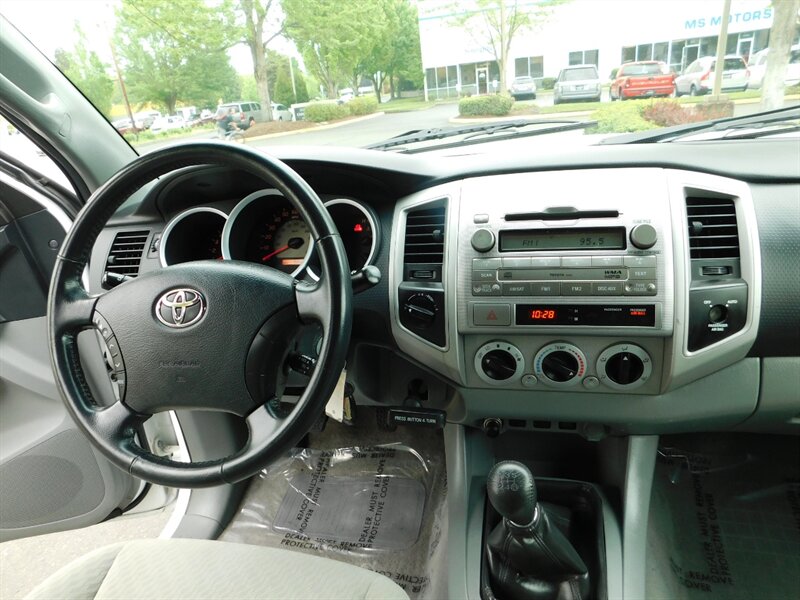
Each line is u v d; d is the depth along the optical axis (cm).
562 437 143
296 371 88
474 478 134
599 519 121
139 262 125
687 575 130
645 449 120
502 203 105
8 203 127
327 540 150
